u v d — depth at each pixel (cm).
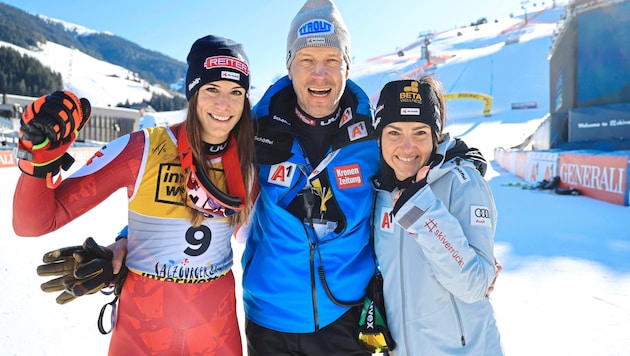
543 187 962
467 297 132
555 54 1552
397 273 153
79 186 133
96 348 229
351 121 176
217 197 142
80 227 571
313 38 175
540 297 291
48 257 130
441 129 154
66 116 113
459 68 6019
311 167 175
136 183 141
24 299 295
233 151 154
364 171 174
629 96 1133
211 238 148
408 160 146
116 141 143
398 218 132
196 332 146
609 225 534
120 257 144
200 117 146
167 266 142
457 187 140
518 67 5531
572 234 487
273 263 167
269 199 167
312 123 178
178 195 143
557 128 1381
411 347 147
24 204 120
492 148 2409
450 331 140
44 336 242
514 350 221
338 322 169
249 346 177
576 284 314
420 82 149
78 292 127
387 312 160
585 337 233
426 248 131
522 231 512
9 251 424
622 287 305
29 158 113
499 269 160
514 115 3909
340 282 166
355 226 170
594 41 1178
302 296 163
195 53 147
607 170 752
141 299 142
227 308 155
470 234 136
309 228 165
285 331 165
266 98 186
